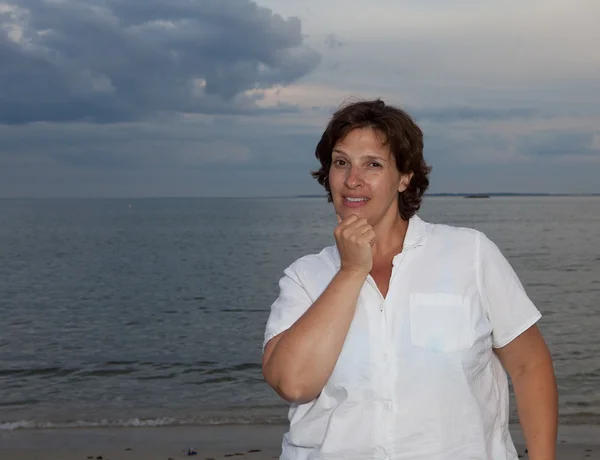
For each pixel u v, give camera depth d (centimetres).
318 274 212
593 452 765
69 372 1277
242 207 19875
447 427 192
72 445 815
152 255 4103
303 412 206
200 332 1717
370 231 193
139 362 1356
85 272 3200
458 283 200
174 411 991
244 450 786
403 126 204
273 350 201
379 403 193
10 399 1080
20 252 4338
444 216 9875
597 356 1352
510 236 5397
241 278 2950
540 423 206
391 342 195
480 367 200
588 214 10819
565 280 2684
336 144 207
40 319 1941
